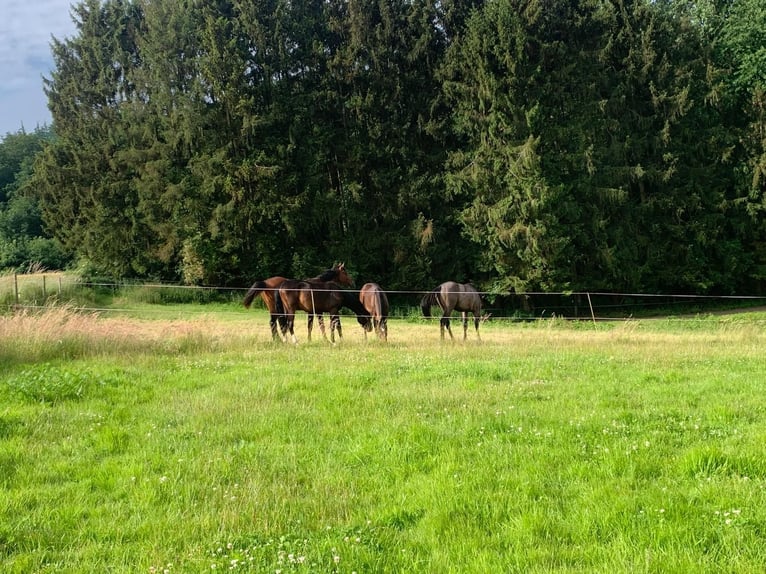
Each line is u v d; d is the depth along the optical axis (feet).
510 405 26.20
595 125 110.83
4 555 13.58
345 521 15.08
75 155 122.21
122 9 135.95
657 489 15.76
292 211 108.99
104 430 23.07
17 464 19.56
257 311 101.09
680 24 125.39
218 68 111.14
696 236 118.11
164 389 31.35
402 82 117.39
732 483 15.97
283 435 22.50
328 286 56.75
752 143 119.75
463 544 13.26
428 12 118.93
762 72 121.80
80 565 13.06
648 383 32.32
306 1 124.67
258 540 13.92
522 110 104.17
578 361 40.68
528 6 108.58
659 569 11.79
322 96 118.42
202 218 111.45
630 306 118.11
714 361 40.68
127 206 120.26
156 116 119.44
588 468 17.58
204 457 19.95
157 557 13.15
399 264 114.83
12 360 38.99
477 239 106.83
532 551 12.79
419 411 25.64
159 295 109.19
